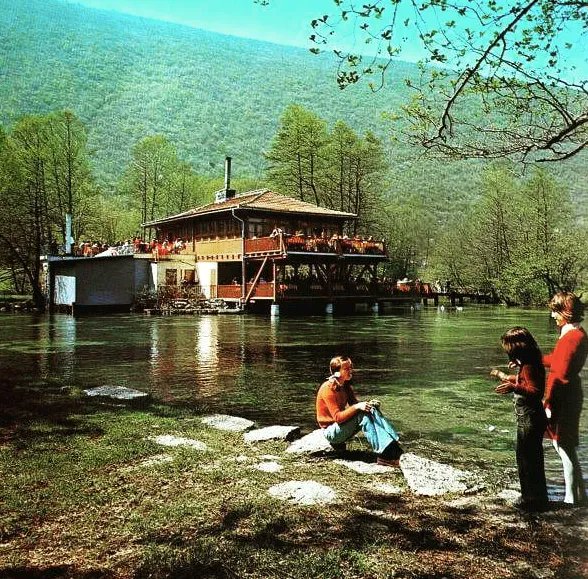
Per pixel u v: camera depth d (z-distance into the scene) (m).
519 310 45.88
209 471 5.65
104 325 27.28
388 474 5.73
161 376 12.35
